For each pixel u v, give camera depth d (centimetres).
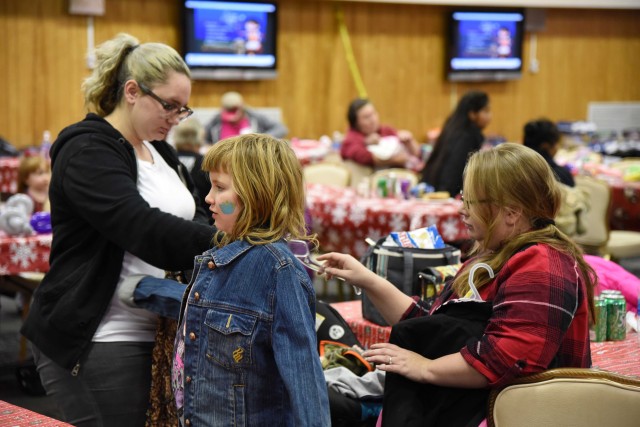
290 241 203
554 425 190
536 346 190
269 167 184
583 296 199
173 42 1019
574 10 1273
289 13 1090
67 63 955
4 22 920
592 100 1311
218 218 188
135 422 240
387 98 1165
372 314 289
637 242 615
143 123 239
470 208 206
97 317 233
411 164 835
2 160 770
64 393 241
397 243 290
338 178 687
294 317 177
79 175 228
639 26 1322
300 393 172
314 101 1121
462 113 582
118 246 234
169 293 227
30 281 450
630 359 259
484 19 1189
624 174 754
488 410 194
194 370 186
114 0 974
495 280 202
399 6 1152
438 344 204
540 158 204
